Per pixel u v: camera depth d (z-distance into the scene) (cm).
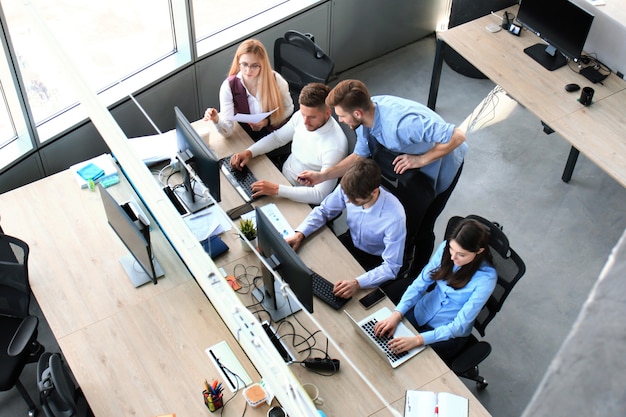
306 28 508
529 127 508
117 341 289
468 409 265
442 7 580
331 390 272
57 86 401
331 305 303
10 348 294
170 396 270
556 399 29
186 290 308
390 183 354
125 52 435
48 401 274
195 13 449
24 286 313
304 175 352
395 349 284
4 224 338
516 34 469
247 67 373
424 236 359
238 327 228
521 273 288
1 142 390
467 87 549
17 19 356
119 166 365
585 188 464
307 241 334
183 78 459
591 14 405
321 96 338
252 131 412
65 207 347
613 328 29
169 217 267
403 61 573
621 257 30
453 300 301
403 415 263
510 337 378
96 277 314
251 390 267
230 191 362
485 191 463
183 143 337
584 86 428
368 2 529
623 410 28
